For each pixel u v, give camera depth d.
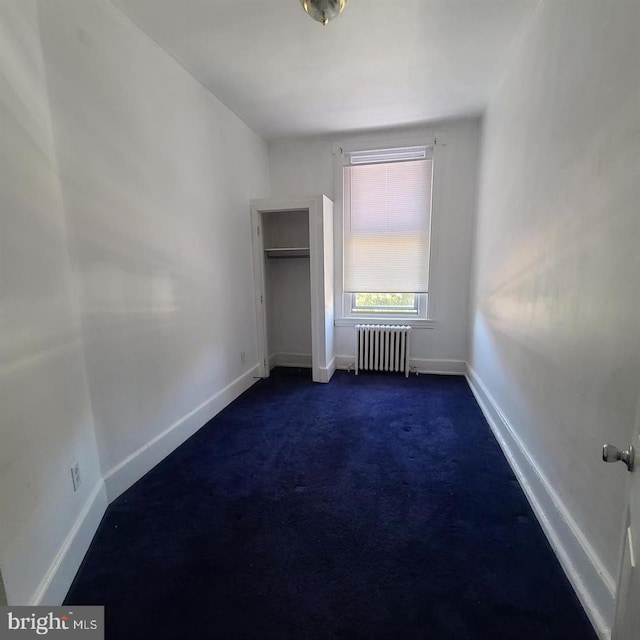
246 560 1.55
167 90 2.36
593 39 1.39
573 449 1.48
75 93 1.68
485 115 3.26
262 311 3.90
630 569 0.82
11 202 1.25
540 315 1.87
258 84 2.78
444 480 2.11
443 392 3.54
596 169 1.35
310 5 1.68
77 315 1.69
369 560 1.54
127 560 1.55
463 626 1.24
